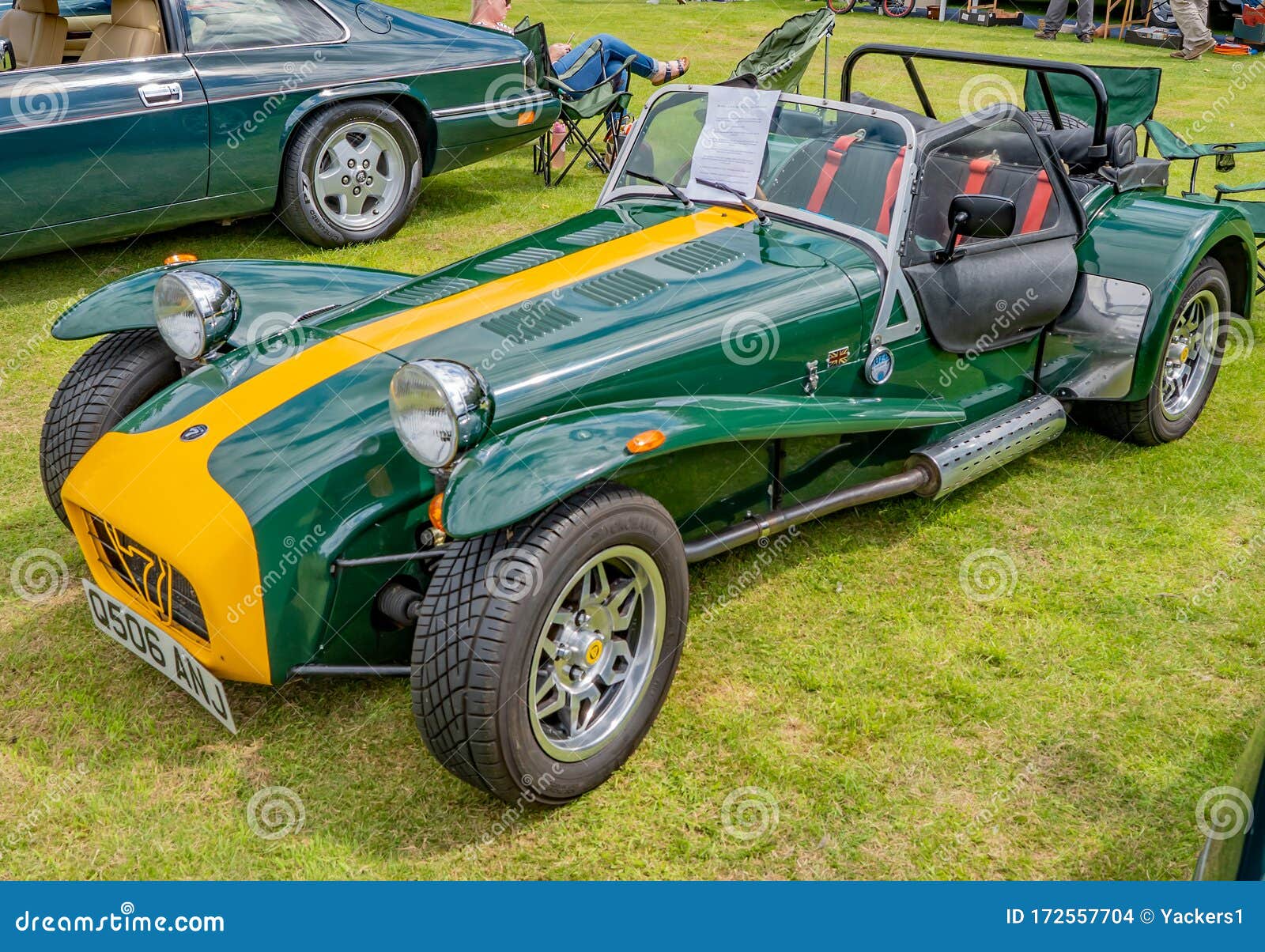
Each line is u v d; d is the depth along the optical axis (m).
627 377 3.30
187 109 6.38
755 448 3.52
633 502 2.85
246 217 7.74
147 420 3.26
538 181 8.95
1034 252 4.33
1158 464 4.86
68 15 6.68
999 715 3.33
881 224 3.86
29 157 5.98
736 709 3.34
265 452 3.01
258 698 3.34
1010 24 17.73
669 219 4.07
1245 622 3.78
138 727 3.23
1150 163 5.15
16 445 4.81
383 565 3.03
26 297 6.39
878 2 18.92
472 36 7.67
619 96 8.47
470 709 2.63
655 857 2.82
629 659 3.07
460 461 2.72
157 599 3.10
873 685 3.45
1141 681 3.49
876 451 4.03
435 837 2.87
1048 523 4.38
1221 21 17.94
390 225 7.38
